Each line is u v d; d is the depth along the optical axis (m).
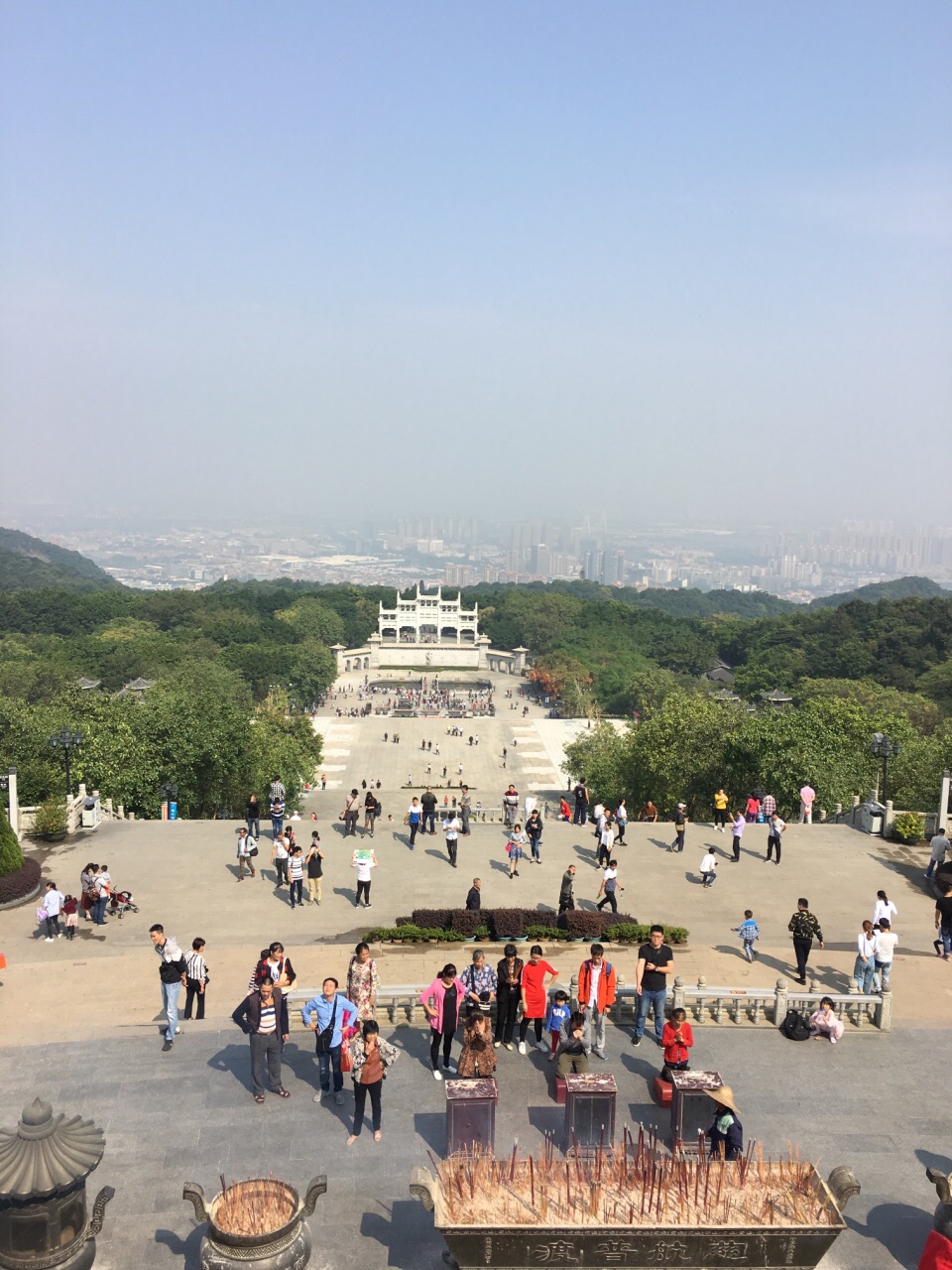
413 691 189.75
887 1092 24.62
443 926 35.59
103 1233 18.94
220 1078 24.31
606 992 25.25
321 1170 20.83
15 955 33.84
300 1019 27.28
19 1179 15.98
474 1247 16.53
